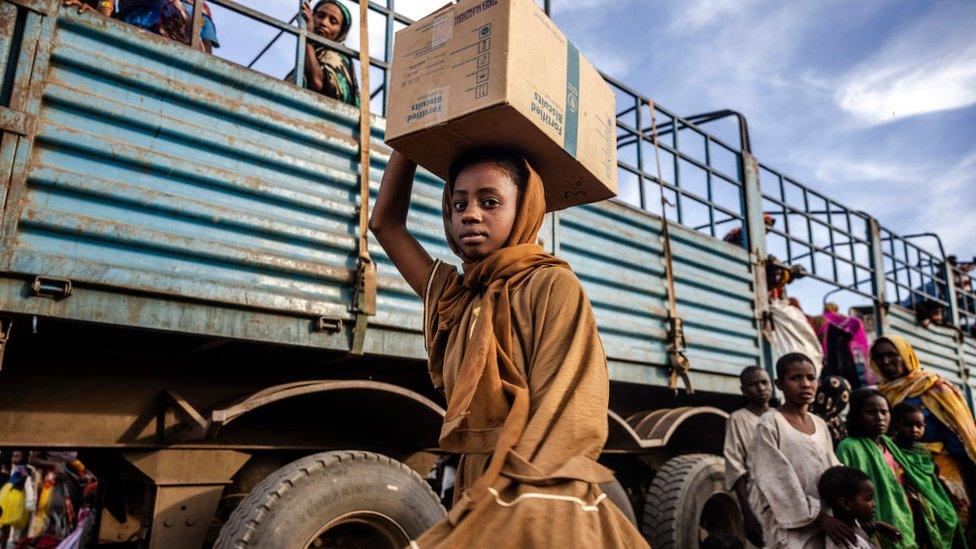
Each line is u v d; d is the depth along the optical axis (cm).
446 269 137
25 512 557
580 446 90
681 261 477
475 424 104
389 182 150
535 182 125
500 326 108
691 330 470
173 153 254
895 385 500
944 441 484
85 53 238
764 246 561
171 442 264
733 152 568
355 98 381
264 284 267
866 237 721
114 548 328
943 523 394
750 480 353
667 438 423
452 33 123
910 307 806
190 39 274
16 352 244
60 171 226
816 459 327
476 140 125
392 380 363
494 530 81
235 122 273
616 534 86
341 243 292
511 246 120
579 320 103
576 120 133
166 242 244
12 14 226
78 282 224
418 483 276
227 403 282
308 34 312
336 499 252
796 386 344
